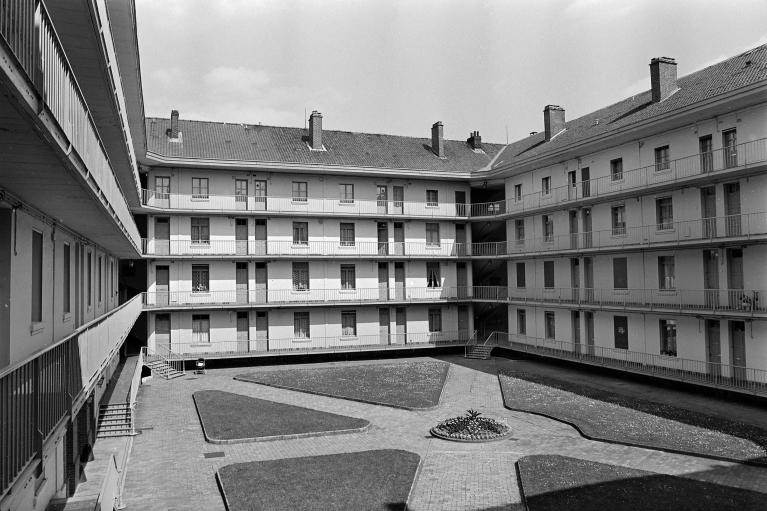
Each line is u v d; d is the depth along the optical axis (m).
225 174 39.22
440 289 44.59
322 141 44.44
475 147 49.09
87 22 11.77
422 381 32.28
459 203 45.00
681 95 30.09
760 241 25.02
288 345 40.44
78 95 8.38
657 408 24.69
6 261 9.51
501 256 42.53
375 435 22.25
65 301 15.03
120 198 16.42
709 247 27.62
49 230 12.67
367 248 42.72
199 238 38.84
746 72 27.11
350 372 35.66
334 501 15.59
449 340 44.50
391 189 43.19
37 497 9.91
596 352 34.94
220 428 22.92
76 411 10.62
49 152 7.22
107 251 25.39
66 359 10.06
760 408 24.45
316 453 20.02
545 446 20.27
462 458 19.28
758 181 25.36
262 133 43.62
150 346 37.56
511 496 15.93
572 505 14.86
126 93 22.06
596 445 20.14
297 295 40.84
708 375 27.52
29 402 7.73
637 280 32.03
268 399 28.52
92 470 18.23
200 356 37.59
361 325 42.50
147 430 23.30
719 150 26.78
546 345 39.19
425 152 46.78
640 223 31.61
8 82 4.99
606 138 31.86
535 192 39.91
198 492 16.75
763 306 25.09
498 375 33.78
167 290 38.41
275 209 40.09
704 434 20.56
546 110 40.88
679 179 27.95
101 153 11.03
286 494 16.11
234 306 38.41
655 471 17.33
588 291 35.22
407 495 15.93
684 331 29.11
